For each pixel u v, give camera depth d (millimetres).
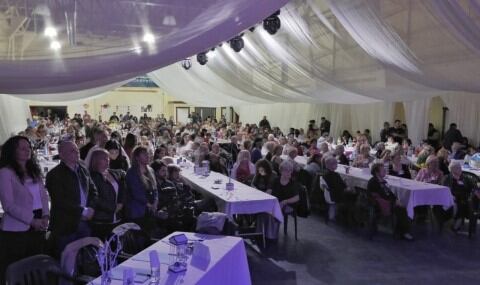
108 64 3242
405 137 10594
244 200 4824
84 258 2910
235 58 8898
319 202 6426
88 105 24625
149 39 3184
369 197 5672
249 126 14398
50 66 3145
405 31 4844
